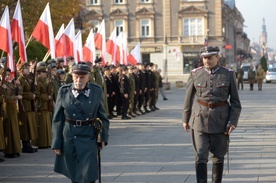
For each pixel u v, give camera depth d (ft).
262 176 34.76
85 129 26.89
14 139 43.21
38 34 58.13
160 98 116.47
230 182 33.09
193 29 234.79
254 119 69.97
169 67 235.81
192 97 29.63
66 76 51.37
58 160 27.61
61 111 27.27
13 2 101.86
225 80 28.76
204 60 28.94
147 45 236.22
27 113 45.85
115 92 73.15
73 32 66.08
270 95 123.44
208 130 28.73
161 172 36.47
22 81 45.88
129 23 236.84
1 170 38.24
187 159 41.29
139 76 77.92
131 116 74.69
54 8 110.83
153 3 235.20
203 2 232.73
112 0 236.02
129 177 34.99
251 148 46.11
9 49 45.32
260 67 146.30
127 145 48.98
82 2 126.62
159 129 61.41
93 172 26.40
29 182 34.30
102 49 80.02
